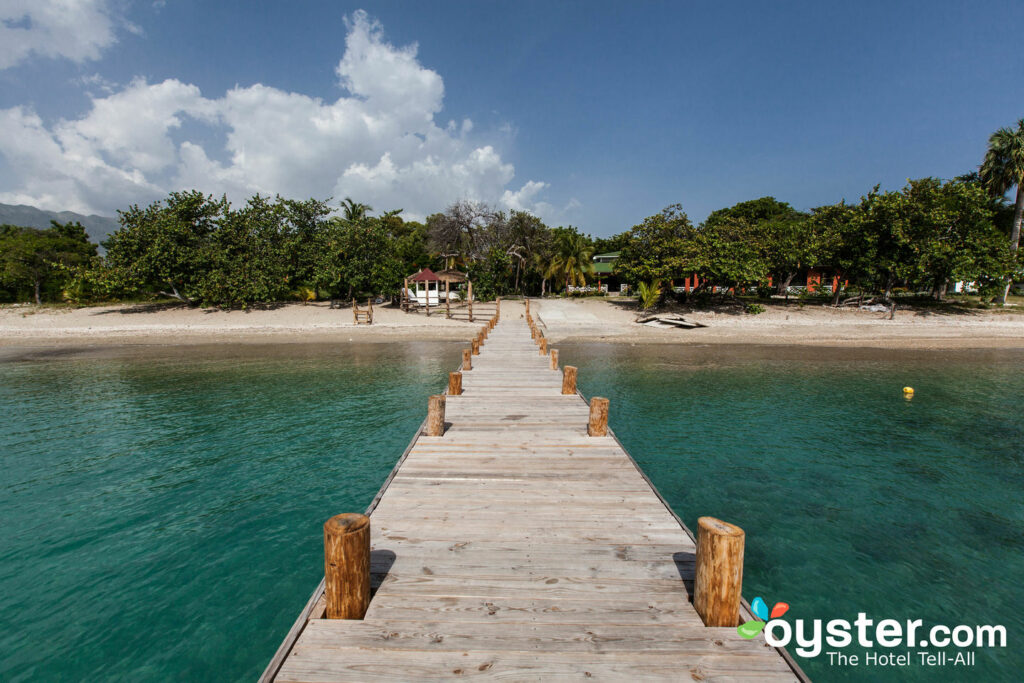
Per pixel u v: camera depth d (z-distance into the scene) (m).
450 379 10.25
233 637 4.86
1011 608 5.28
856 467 9.08
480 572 3.86
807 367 18.53
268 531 6.84
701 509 7.53
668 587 3.68
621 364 19.22
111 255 32.94
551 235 50.44
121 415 12.41
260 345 25.00
